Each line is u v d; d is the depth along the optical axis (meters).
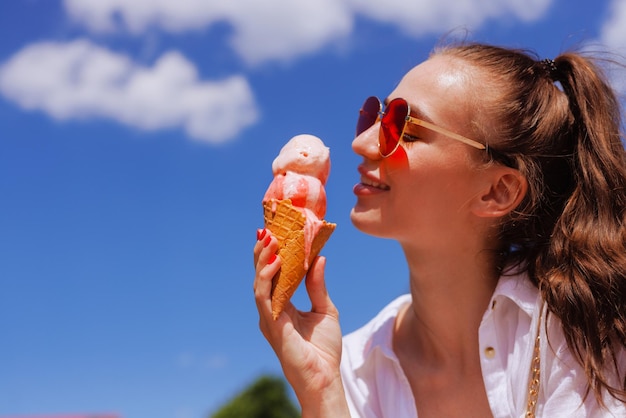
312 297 0.90
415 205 0.90
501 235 0.94
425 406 0.95
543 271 0.91
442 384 0.95
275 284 0.86
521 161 0.92
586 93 0.96
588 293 0.87
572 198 0.93
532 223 0.95
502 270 0.94
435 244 0.92
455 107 0.91
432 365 0.97
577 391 0.86
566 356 0.87
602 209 0.92
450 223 0.91
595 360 0.85
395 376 0.98
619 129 0.98
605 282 0.88
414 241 0.92
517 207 0.93
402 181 0.90
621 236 0.90
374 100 0.95
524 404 0.89
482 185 0.92
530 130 0.93
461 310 0.94
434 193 0.90
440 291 0.94
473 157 0.91
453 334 0.95
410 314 1.02
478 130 0.91
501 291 0.92
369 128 0.95
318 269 0.88
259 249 0.86
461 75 0.93
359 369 0.99
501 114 0.92
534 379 0.88
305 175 0.87
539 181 0.93
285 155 0.88
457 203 0.91
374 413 0.97
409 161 0.90
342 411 0.86
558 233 0.92
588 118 0.94
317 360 0.86
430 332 0.96
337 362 0.88
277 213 0.86
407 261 0.95
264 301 0.85
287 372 0.86
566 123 0.96
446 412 0.94
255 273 0.87
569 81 0.97
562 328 0.88
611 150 0.95
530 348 0.89
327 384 0.86
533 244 0.95
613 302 0.88
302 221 0.85
